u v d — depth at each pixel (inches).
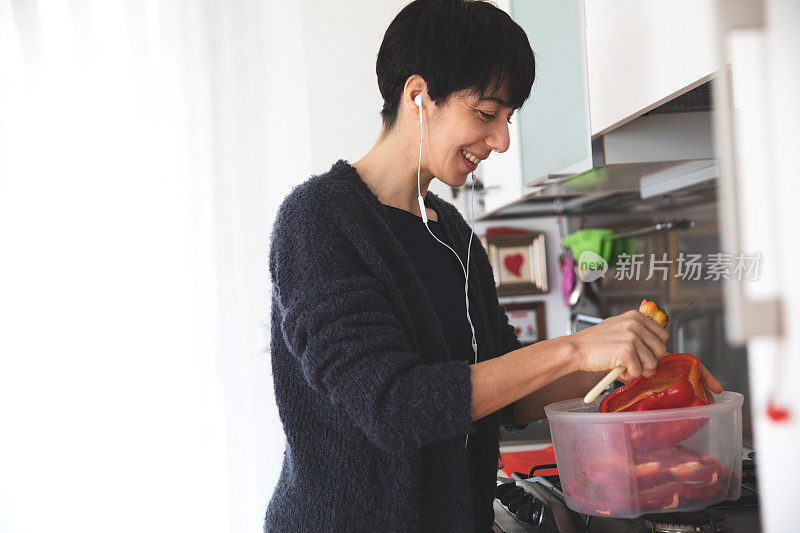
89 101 97.7
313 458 39.2
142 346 99.3
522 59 39.8
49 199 97.0
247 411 101.7
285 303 37.2
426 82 39.9
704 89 43.6
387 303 37.6
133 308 99.1
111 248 98.5
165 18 100.0
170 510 100.0
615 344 34.8
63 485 97.7
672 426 35.5
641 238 82.8
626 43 46.1
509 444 84.3
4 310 96.3
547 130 65.2
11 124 96.3
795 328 15.5
